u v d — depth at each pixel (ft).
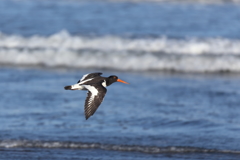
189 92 59.98
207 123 47.21
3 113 49.88
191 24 107.34
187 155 39.37
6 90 59.36
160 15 118.93
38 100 55.01
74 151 40.01
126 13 120.47
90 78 29.40
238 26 106.11
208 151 40.22
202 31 99.19
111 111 51.24
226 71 75.92
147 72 74.59
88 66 78.07
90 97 26.78
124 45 85.87
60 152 39.73
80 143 41.52
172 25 105.29
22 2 133.39
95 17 113.29
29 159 38.04
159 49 84.48
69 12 119.55
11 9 121.49
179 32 97.25
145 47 85.15
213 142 42.22
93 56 79.87
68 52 80.74
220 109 52.16
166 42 86.28
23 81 65.10
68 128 45.68
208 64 77.05
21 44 87.66
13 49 82.48
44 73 71.51
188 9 130.31
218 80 68.28
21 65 78.33
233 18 116.78
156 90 60.95
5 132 44.24
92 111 26.09
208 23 109.19
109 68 77.20
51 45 87.35
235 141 42.42
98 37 88.99
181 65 77.10
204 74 73.61
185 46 84.64
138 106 53.11
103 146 41.06
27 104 53.26
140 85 64.03
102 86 27.76
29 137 42.98
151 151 40.11
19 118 48.39
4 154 39.04
